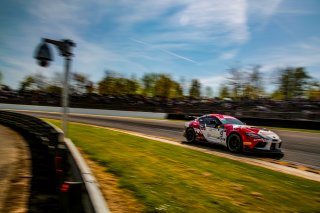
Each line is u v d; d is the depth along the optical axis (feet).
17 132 49.24
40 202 15.24
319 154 30.94
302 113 72.54
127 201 13.58
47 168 22.56
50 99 165.27
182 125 64.28
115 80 203.92
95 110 127.34
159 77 197.77
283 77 161.27
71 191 9.11
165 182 16.65
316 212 13.55
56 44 23.68
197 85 196.65
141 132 49.14
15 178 19.69
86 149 26.99
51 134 20.63
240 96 158.10
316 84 156.46
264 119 69.41
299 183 18.39
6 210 14.15
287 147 34.78
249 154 29.48
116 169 19.07
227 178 18.53
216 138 32.50
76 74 195.72
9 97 165.17
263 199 14.85
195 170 20.16
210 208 13.14
